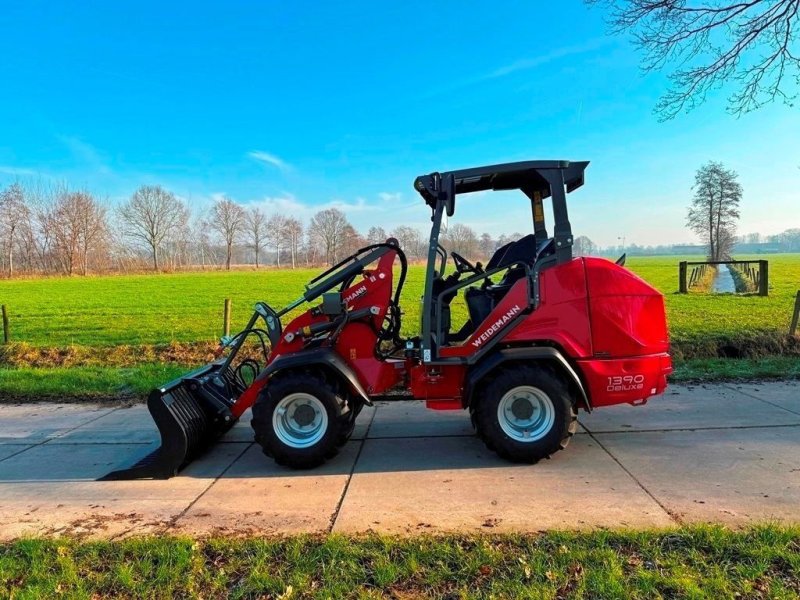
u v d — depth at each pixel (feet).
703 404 20.59
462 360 15.38
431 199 18.19
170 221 288.51
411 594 9.27
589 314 15.25
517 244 16.99
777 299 58.54
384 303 16.51
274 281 153.17
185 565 10.32
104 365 32.24
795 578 9.28
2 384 26.13
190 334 46.60
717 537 10.52
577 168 15.75
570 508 12.42
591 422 18.85
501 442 15.10
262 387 16.15
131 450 17.81
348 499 13.42
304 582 9.66
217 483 14.80
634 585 9.18
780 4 28.37
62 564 10.46
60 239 223.92
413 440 17.78
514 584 9.34
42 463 16.67
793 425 18.01
